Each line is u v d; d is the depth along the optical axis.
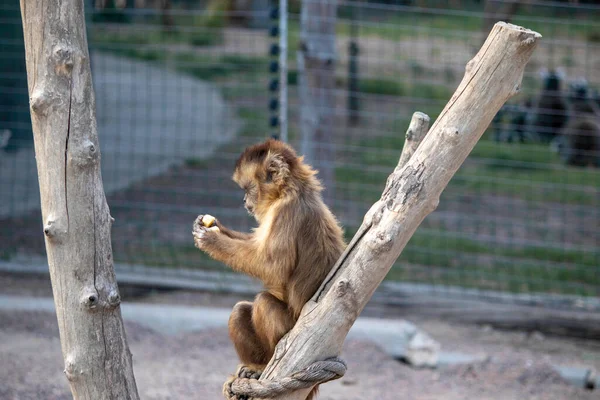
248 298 12.22
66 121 4.99
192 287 12.29
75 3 5.00
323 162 13.42
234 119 22.75
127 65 28.86
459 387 9.75
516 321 11.66
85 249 5.07
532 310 11.69
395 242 5.02
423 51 24.69
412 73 23.94
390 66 24.67
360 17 27.22
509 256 14.05
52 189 5.02
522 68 4.83
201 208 15.31
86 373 5.12
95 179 5.12
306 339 5.21
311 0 13.11
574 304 11.88
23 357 9.62
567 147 18.38
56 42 4.94
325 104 13.34
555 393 9.76
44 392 8.61
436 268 13.55
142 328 10.88
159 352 10.23
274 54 12.22
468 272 13.32
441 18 26.70
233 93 26.09
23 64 16.95
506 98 4.88
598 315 11.52
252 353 6.36
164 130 21.16
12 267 12.46
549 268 13.58
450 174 5.01
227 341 10.72
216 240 6.07
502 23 4.84
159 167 18.58
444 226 15.41
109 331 5.18
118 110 21.77
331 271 5.32
